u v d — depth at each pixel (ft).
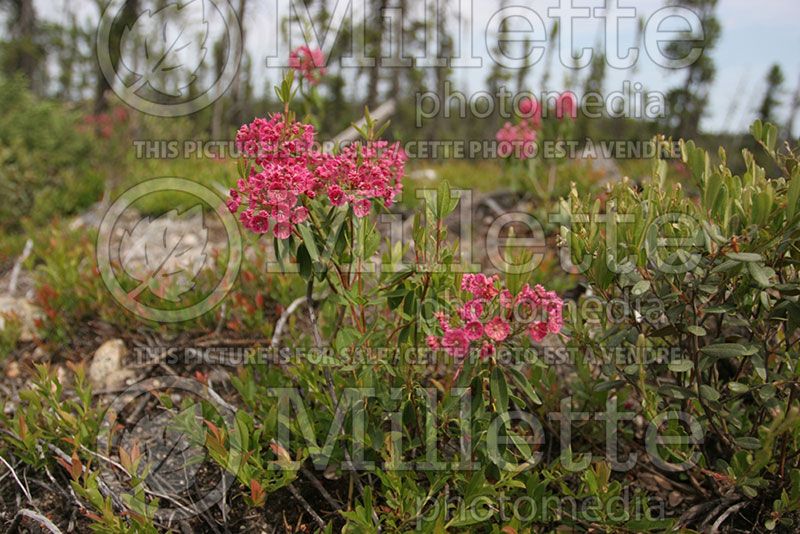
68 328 12.09
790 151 7.39
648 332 7.32
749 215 6.46
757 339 7.30
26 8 70.03
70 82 80.12
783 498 6.72
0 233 18.26
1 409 9.43
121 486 8.44
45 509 8.36
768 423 8.04
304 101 10.99
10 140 23.06
